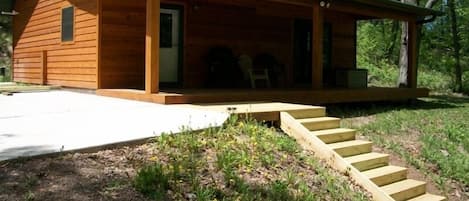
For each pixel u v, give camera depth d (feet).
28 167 12.49
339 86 44.55
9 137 15.60
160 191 12.10
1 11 48.01
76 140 15.11
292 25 44.42
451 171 23.58
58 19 38.14
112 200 11.29
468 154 26.91
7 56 83.05
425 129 31.07
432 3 62.85
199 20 36.55
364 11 38.17
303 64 46.14
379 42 96.07
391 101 44.14
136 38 33.09
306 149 19.21
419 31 60.03
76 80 34.96
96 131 16.80
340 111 35.12
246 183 14.07
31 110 22.56
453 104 47.96
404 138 28.30
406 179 19.30
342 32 50.42
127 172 13.01
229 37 38.68
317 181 16.03
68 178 12.12
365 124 30.55
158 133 16.48
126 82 32.73
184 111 21.93
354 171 17.20
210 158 15.10
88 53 32.83
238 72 37.99
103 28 31.45
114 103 25.54
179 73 35.55
